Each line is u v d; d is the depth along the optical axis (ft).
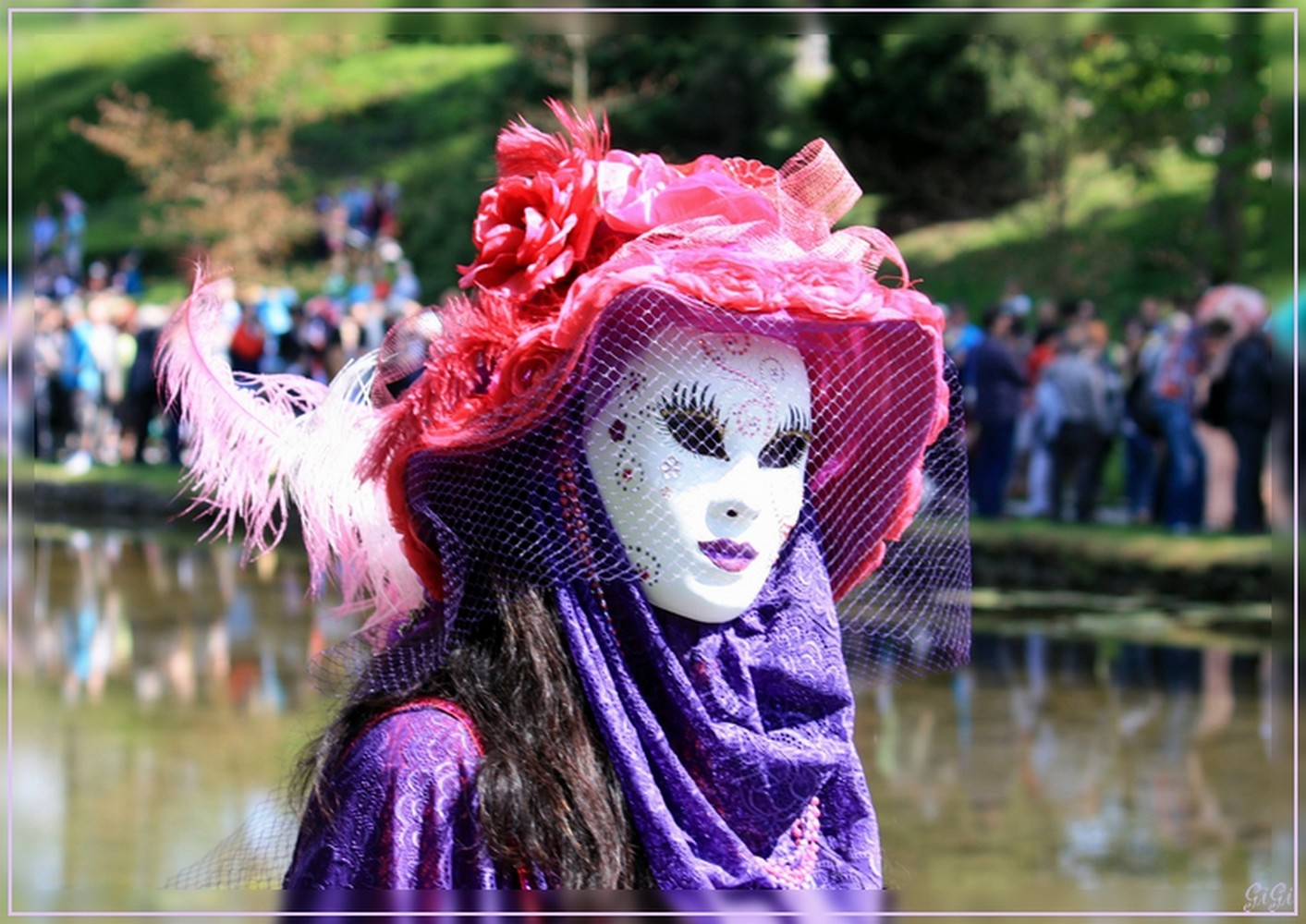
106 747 22.99
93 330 60.85
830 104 65.31
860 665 6.09
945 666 6.09
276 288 70.85
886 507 5.89
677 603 5.08
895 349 5.69
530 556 4.93
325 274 80.89
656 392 5.01
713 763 4.97
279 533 5.79
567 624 4.90
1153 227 62.34
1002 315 44.73
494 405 4.93
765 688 5.31
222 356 5.85
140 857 17.02
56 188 96.73
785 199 5.56
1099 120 61.26
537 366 4.92
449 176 86.28
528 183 5.28
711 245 5.14
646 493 5.01
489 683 4.81
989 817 19.86
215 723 24.73
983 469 44.52
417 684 4.85
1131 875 17.28
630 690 4.91
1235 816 19.97
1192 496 41.73
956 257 63.16
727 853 4.86
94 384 60.80
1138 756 23.35
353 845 4.61
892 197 65.98
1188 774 22.20
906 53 63.26
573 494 5.01
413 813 4.59
